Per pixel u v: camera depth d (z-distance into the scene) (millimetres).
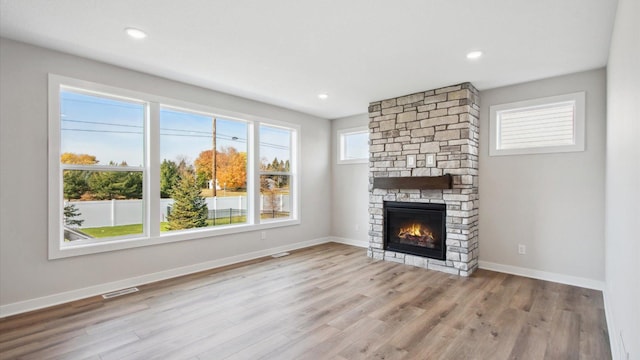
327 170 6234
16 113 2852
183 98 4043
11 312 2812
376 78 3848
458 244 4062
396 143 4707
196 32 2684
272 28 2611
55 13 2373
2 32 2682
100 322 2682
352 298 3258
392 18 2434
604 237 3449
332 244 6012
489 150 4266
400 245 4668
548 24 2500
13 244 2838
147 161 3768
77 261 3195
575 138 3650
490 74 3695
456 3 2217
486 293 3395
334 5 2258
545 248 3855
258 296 3301
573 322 2709
